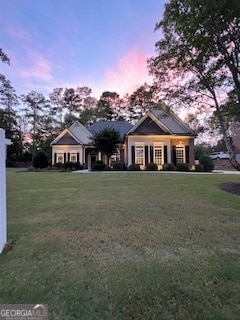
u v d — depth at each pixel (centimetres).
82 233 419
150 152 2220
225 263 304
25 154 4000
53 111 4425
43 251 347
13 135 3653
